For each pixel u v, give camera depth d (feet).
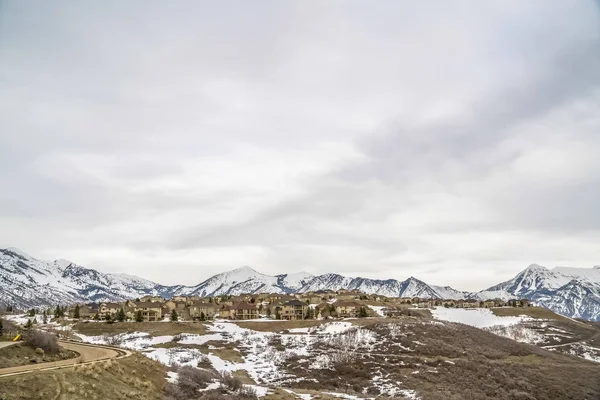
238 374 269.85
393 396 239.91
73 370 118.11
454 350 326.44
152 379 154.20
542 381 281.74
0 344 139.64
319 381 268.41
